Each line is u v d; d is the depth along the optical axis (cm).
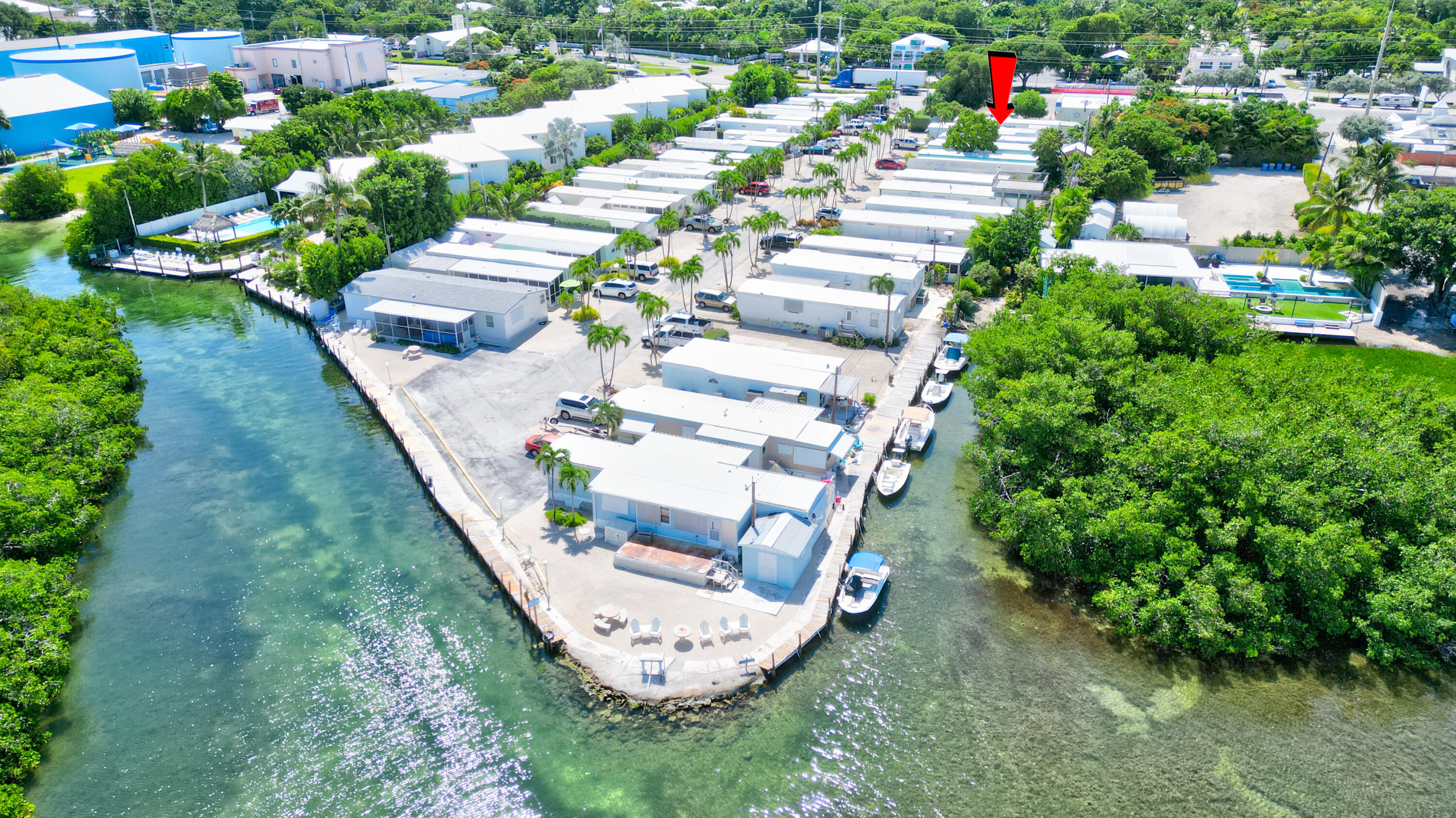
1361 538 6062
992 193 15025
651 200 14675
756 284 10862
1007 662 5806
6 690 4991
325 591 6431
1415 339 10212
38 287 12462
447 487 7462
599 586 6272
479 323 10262
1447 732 5322
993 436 7325
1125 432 7038
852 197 16450
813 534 6469
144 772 4975
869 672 5697
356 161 15188
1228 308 8675
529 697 5475
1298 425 6794
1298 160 17812
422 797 4834
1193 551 6056
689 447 7350
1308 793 4916
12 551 6294
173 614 6206
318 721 5325
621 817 4712
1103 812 4788
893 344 10181
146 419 8875
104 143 18700
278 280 11800
